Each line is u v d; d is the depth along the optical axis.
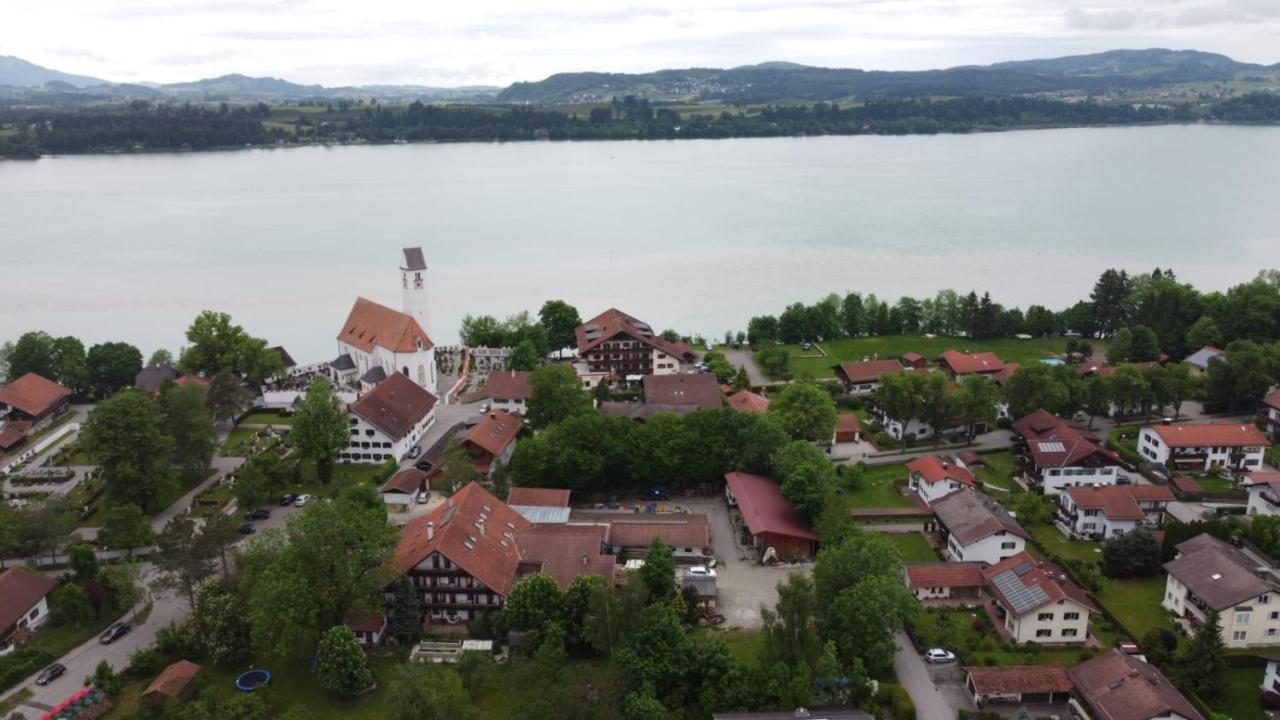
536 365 174.88
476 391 170.25
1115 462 125.06
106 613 96.44
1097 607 97.06
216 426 152.12
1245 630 88.50
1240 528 109.31
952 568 100.75
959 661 87.69
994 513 108.38
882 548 90.75
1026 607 90.44
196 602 93.12
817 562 92.81
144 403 119.38
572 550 100.69
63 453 137.75
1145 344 180.62
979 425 150.38
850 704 80.50
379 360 169.00
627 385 174.38
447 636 91.88
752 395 153.62
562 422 128.88
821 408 137.50
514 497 115.56
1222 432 133.38
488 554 96.75
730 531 115.44
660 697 79.50
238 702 77.75
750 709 76.75
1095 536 113.25
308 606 83.69
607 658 87.31
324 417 127.88
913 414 144.62
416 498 123.94
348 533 89.12
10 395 148.50
